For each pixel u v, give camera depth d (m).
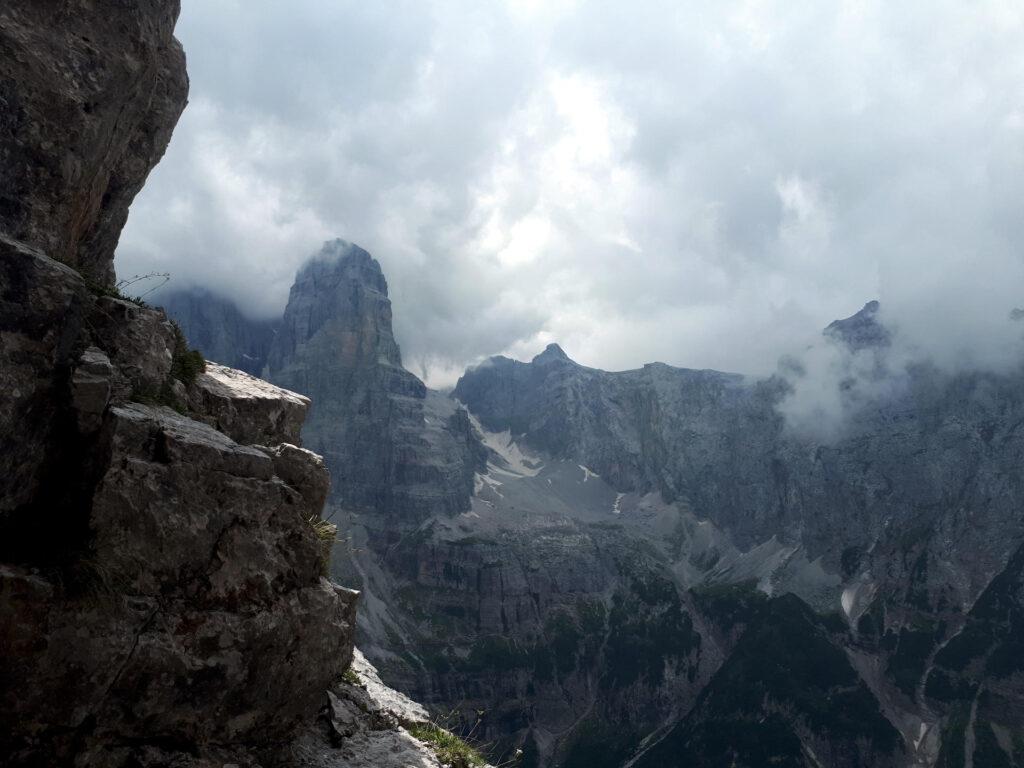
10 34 14.59
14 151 14.77
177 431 13.34
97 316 14.70
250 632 13.45
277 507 14.23
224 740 13.49
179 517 12.85
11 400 11.95
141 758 12.27
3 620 10.94
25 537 12.31
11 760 11.20
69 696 11.52
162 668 12.36
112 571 12.09
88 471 12.59
